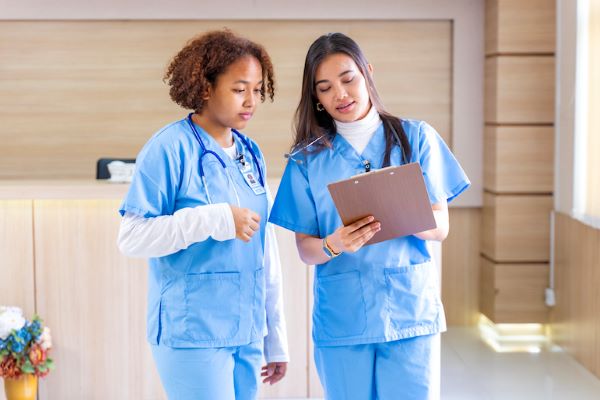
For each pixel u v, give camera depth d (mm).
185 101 2303
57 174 5664
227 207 2189
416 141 2488
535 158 5375
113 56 5594
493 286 5484
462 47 5633
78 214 3902
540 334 5516
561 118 5215
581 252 4828
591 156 4629
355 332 2420
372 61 5664
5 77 5582
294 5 5562
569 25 5039
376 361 2465
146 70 5613
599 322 4555
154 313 2336
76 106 5617
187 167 2281
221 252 2299
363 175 2125
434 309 2469
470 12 5613
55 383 3953
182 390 2309
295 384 4031
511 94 5348
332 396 2506
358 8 5590
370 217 2209
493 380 4648
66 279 3920
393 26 5648
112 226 3910
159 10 5535
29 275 3910
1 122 5613
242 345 2365
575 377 4664
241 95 2275
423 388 2426
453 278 5895
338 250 2314
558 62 5262
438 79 5688
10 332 3674
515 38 5316
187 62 2271
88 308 3936
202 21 5594
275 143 5680
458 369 4867
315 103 2482
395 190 2150
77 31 5566
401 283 2428
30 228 3896
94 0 5516
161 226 2186
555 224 5328
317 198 2475
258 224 2225
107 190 3842
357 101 2410
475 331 5770
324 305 2473
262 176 2480
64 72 5594
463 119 5676
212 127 2359
